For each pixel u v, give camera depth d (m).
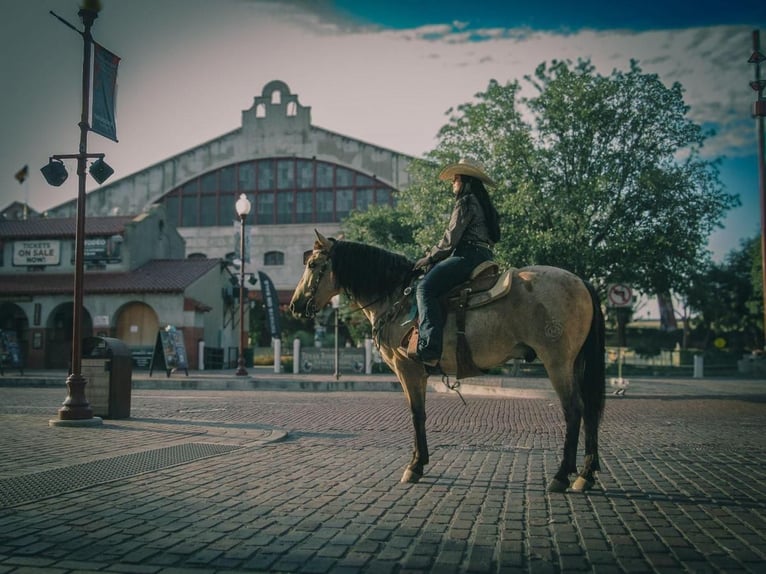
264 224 59.59
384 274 6.35
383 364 30.23
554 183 25.19
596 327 5.59
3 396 17.20
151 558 3.71
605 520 4.54
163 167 61.12
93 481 5.85
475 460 7.16
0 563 3.60
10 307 37.72
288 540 4.04
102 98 10.98
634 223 25.11
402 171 58.00
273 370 33.50
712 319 57.47
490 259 5.98
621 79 25.59
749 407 14.64
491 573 3.46
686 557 3.72
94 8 10.76
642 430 10.32
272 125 60.00
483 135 26.64
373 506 4.93
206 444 8.26
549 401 15.92
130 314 35.88
